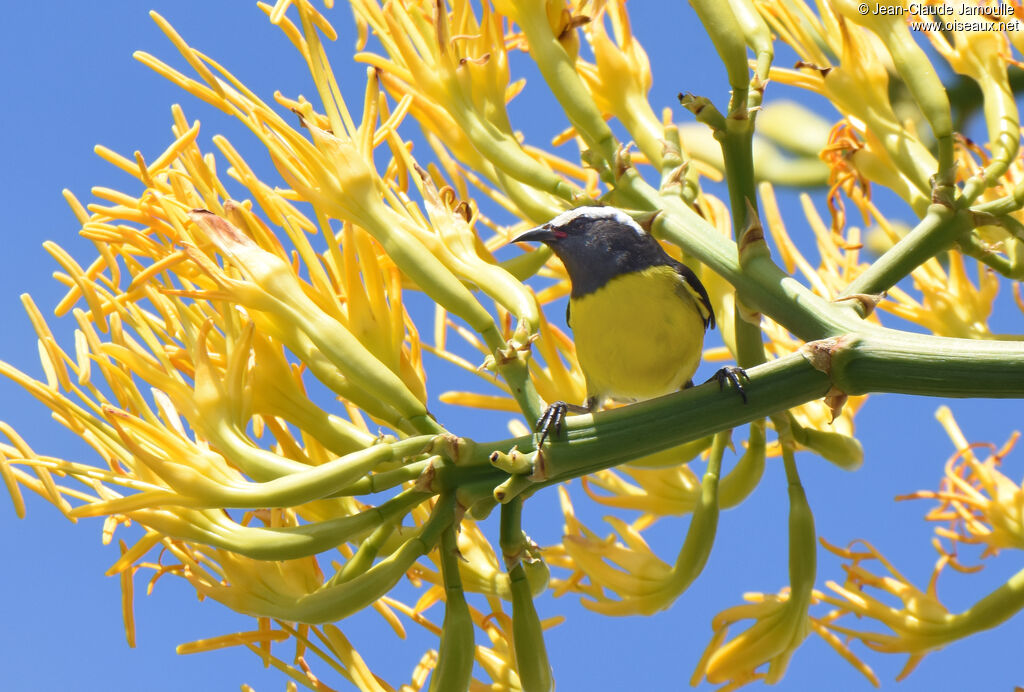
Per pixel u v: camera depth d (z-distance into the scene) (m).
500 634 4.34
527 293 4.30
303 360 4.30
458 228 4.31
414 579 4.33
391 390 4.29
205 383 4.27
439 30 4.34
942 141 4.31
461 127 4.34
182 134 4.32
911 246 4.31
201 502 4.25
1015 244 4.32
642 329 4.36
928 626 4.36
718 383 4.27
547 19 4.34
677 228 4.31
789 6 4.42
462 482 4.27
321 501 4.32
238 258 4.29
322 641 4.31
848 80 4.39
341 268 4.33
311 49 4.32
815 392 4.27
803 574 4.33
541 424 4.27
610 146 4.34
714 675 4.34
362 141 4.31
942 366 4.25
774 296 4.29
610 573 4.34
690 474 4.39
